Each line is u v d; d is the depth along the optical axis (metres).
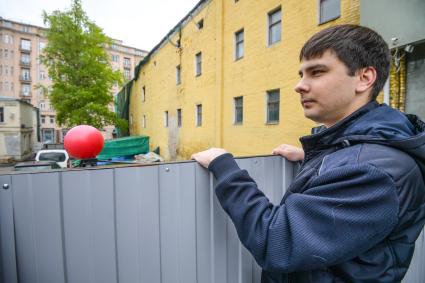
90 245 0.95
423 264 1.84
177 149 16.67
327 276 0.77
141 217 1.02
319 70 0.85
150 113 22.03
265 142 9.25
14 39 53.56
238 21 10.56
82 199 0.94
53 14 18.45
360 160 0.73
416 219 0.77
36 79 55.03
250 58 9.91
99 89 19.22
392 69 4.13
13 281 0.85
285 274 0.87
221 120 11.77
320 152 0.92
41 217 0.89
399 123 0.80
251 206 0.81
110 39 20.11
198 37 13.62
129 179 1.00
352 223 0.68
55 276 0.91
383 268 0.74
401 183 0.70
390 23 3.51
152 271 1.05
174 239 1.08
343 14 6.35
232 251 1.22
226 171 0.91
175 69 16.59
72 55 18.91
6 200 0.84
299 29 7.73
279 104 8.60
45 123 53.94
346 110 0.86
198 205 1.12
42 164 2.34
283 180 1.39
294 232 0.71
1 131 23.56
